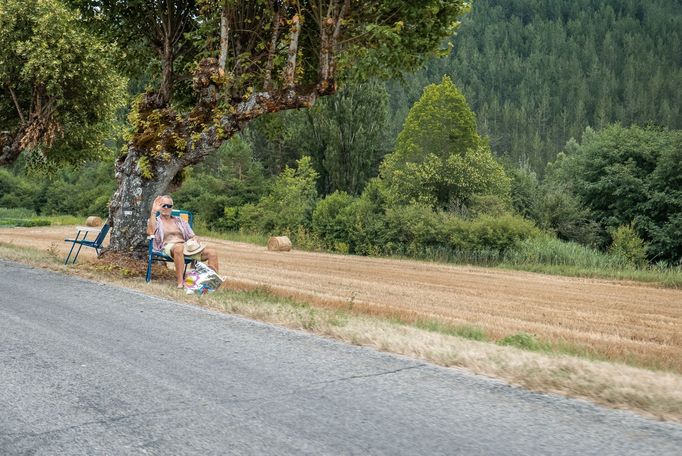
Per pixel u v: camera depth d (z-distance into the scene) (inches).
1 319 280.4
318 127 1957.4
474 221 1157.7
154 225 429.4
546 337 370.0
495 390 191.9
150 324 281.1
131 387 187.9
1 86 803.4
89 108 824.9
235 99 482.0
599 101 6904.5
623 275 914.1
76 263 503.5
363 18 463.8
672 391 185.5
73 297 348.2
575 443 149.2
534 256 1053.8
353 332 267.1
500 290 703.7
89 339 247.9
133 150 491.5
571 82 7691.9
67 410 167.0
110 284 405.7
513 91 7598.4
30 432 151.3
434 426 159.8
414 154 1784.0
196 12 506.6
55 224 2014.0
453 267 1000.9
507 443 148.9
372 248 1249.4
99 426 155.9
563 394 188.9
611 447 146.8
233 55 494.3
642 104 6692.9
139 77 584.1
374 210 1365.7
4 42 745.6
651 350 363.9
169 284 429.7
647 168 1493.6
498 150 5575.8
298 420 162.4
